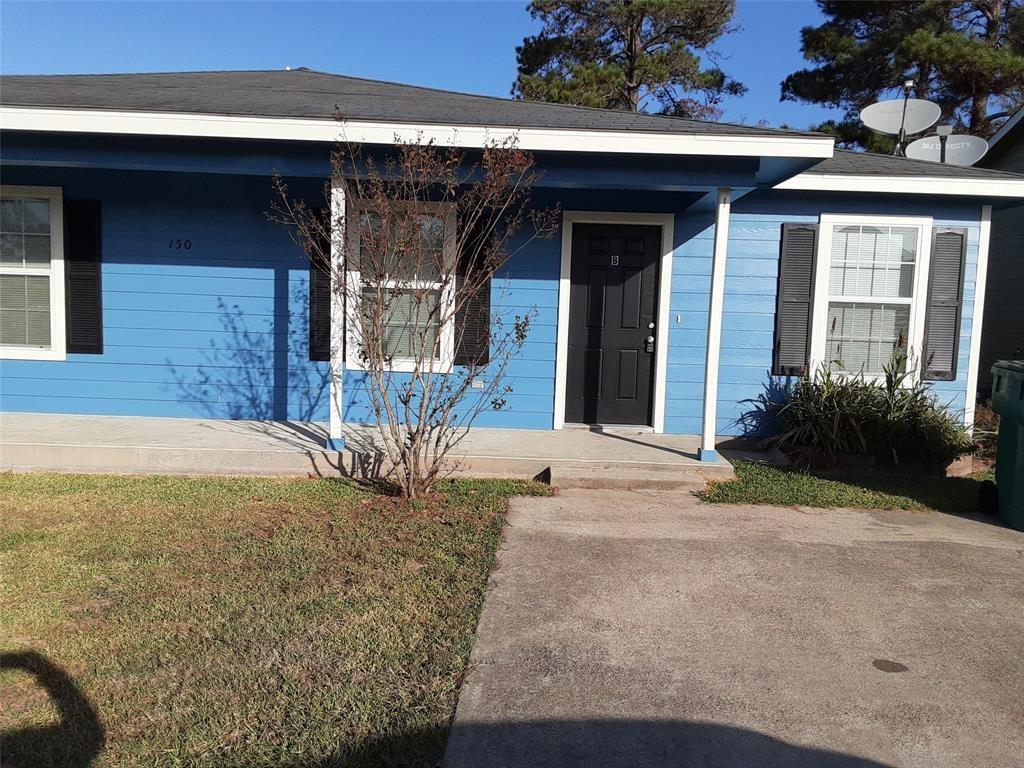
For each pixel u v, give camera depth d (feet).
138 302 26.18
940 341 26.50
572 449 23.61
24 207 26.03
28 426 24.57
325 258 21.89
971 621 13.48
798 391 25.94
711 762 9.36
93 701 10.23
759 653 12.12
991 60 54.19
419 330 24.94
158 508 18.65
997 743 9.88
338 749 9.34
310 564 15.17
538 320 26.27
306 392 26.37
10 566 14.74
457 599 13.73
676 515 19.27
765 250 26.30
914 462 24.44
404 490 19.93
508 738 9.73
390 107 23.85
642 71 71.82
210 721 9.84
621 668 11.53
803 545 17.28
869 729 10.12
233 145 21.59
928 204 26.05
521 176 20.68
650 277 26.61
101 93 24.04
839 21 67.46
